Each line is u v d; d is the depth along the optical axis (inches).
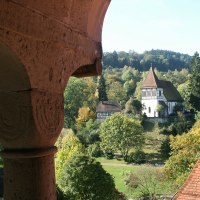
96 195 1168.2
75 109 3147.1
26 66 122.5
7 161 134.0
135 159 2417.6
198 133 1498.5
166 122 3415.4
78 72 177.5
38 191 132.8
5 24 112.2
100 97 3941.9
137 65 6781.5
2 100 129.5
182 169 1403.8
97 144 2600.9
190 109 3548.2
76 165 1179.3
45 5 130.0
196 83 3563.0
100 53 179.2
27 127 128.0
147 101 4025.6
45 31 131.2
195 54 3681.1
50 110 137.6
